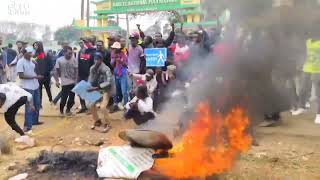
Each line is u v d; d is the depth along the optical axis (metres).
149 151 4.85
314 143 6.77
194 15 10.36
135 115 6.80
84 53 9.64
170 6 12.86
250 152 6.22
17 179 5.33
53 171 5.50
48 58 11.01
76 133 8.20
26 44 11.73
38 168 5.62
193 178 4.87
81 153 5.87
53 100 10.97
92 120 9.01
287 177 5.31
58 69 9.66
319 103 8.13
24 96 7.38
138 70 8.98
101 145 7.35
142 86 6.91
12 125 7.42
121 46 9.64
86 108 9.94
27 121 8.32
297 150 6.43
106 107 8.43
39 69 10.59
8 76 13.72
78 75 9.72
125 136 4.91
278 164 5.82
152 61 8.53
